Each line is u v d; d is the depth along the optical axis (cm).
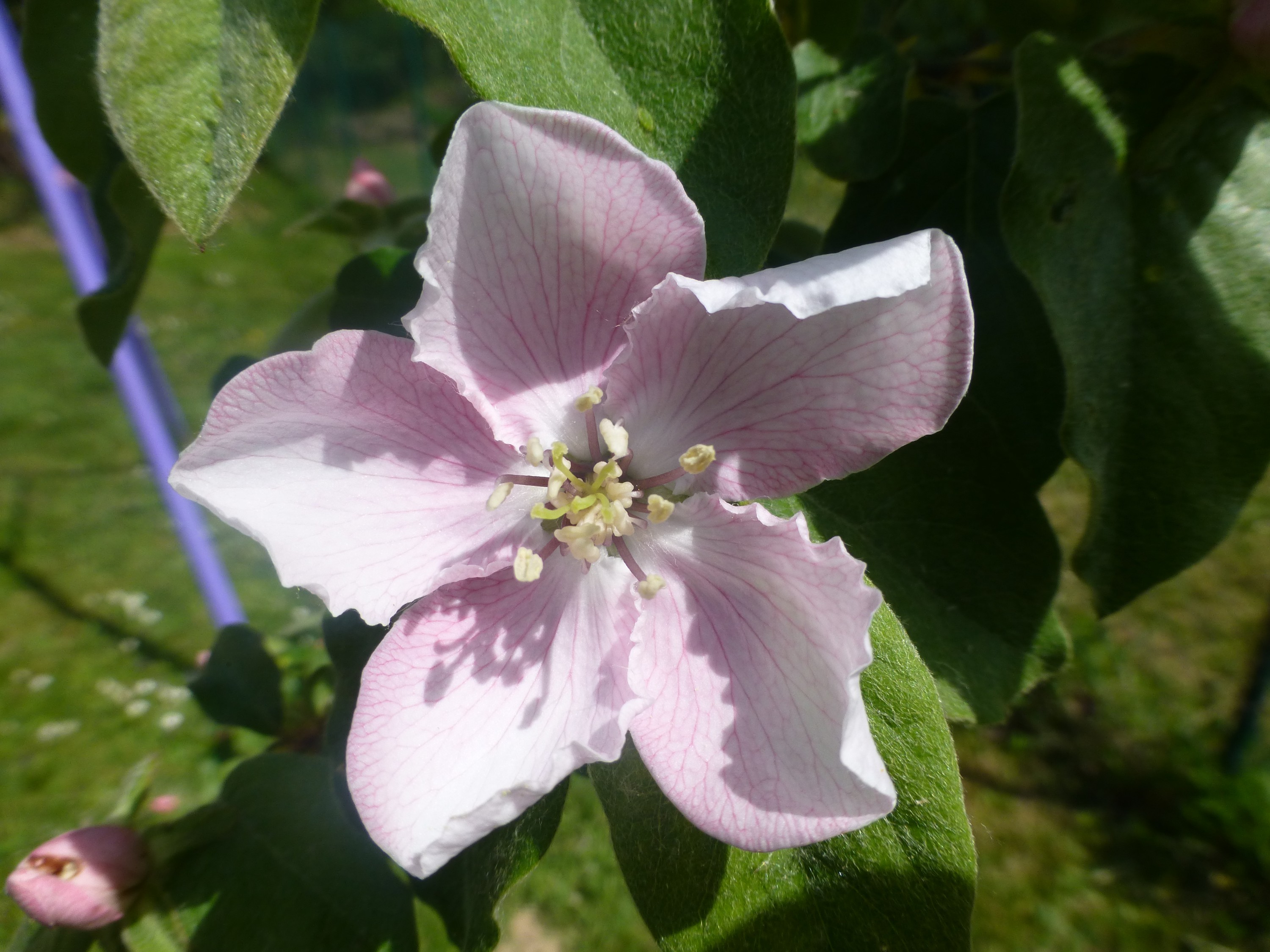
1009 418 7
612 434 6
